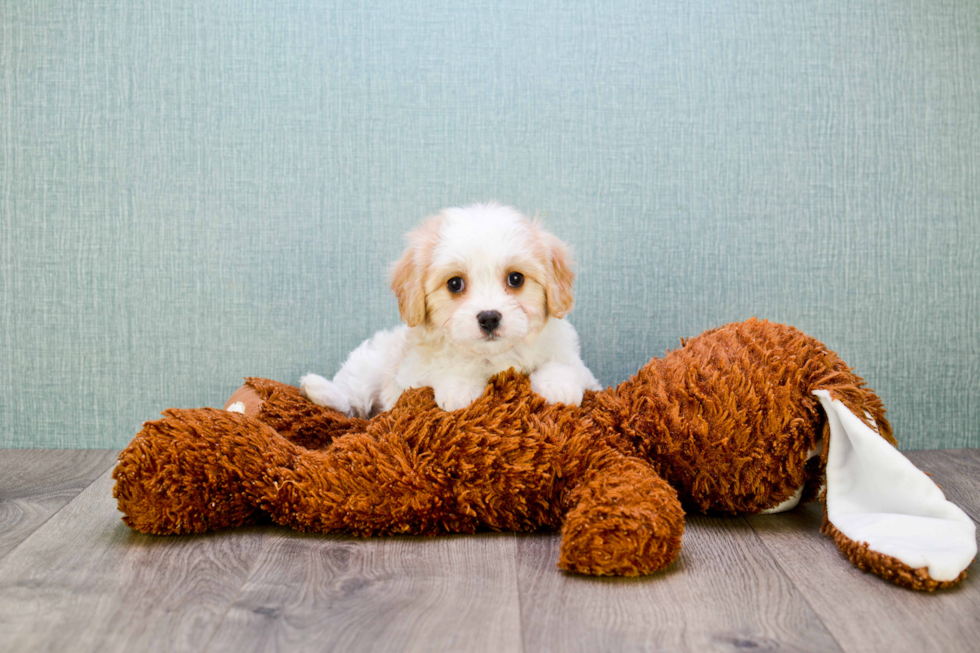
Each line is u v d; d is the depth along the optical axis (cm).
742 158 214
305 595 120
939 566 119
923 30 213
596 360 217
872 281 218
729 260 216
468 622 111
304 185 213
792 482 154
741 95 213
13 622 111
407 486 144
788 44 213
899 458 135
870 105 215
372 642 105
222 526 150
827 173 215
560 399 153
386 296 217
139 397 219
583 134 213
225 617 112
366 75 212
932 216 217
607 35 212
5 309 216
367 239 215
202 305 216
